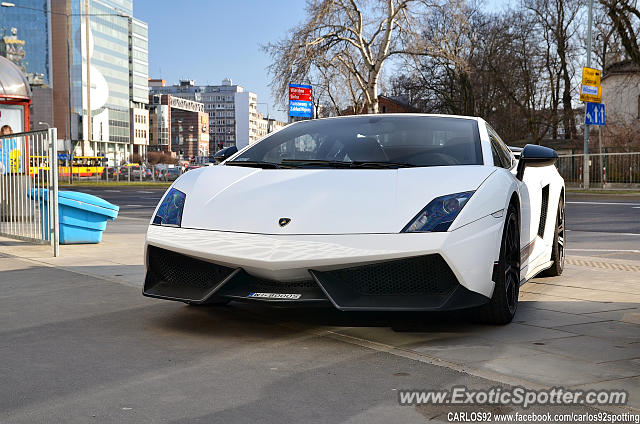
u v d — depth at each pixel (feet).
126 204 62.64
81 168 182.70
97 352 10.44
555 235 17.79
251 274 11.24
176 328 12.10
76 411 7.74
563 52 138.92
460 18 93.86
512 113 145.28
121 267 19.94
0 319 12.86
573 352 10.34
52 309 13.79
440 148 13.26
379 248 10.64
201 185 12.74
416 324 12.37
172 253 11.80
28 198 26.99
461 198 11.23
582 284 17.04
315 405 7.93
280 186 12.06
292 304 10.98
